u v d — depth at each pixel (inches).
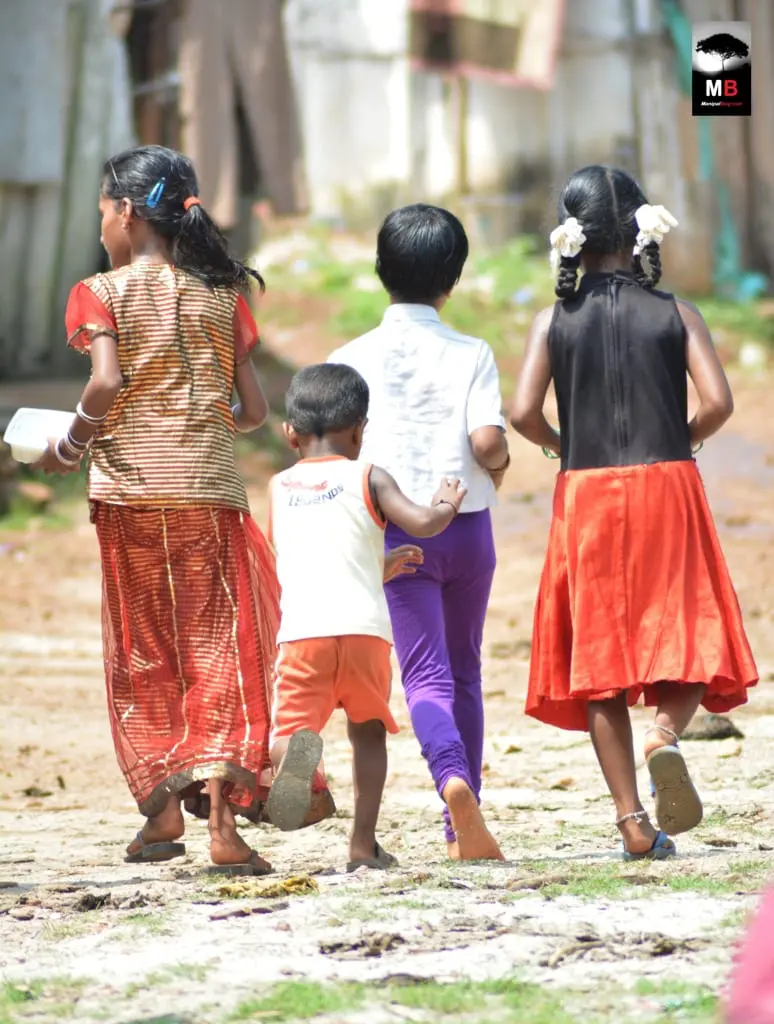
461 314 3043.8
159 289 625.9
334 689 604.7
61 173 2591.0
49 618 1596.9
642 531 600.1
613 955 431.8
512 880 544.4
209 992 406.0
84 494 2260.1
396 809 775.7
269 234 3449.8
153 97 2662.4
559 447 650.8
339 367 629.9
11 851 698.2
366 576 606.2
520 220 3427.7
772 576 1637.6
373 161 3398.1
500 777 852.6
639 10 3341.5
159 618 622.8
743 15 3422.7
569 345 618.2
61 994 408.8
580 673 597.9
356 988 402.3
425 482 649.6
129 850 620.1
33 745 1021.2
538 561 1830.7
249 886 547.2
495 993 395.9
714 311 3201.3
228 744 608.4
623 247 631.8
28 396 2411.4
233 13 2561.5
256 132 2581.2
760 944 203.8
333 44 3329.2
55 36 2544.3
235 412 664.4
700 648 593.0
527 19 3164.4
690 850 622.8
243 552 631.2
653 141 3353.8
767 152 3479.3
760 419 2591.0
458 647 673.0
